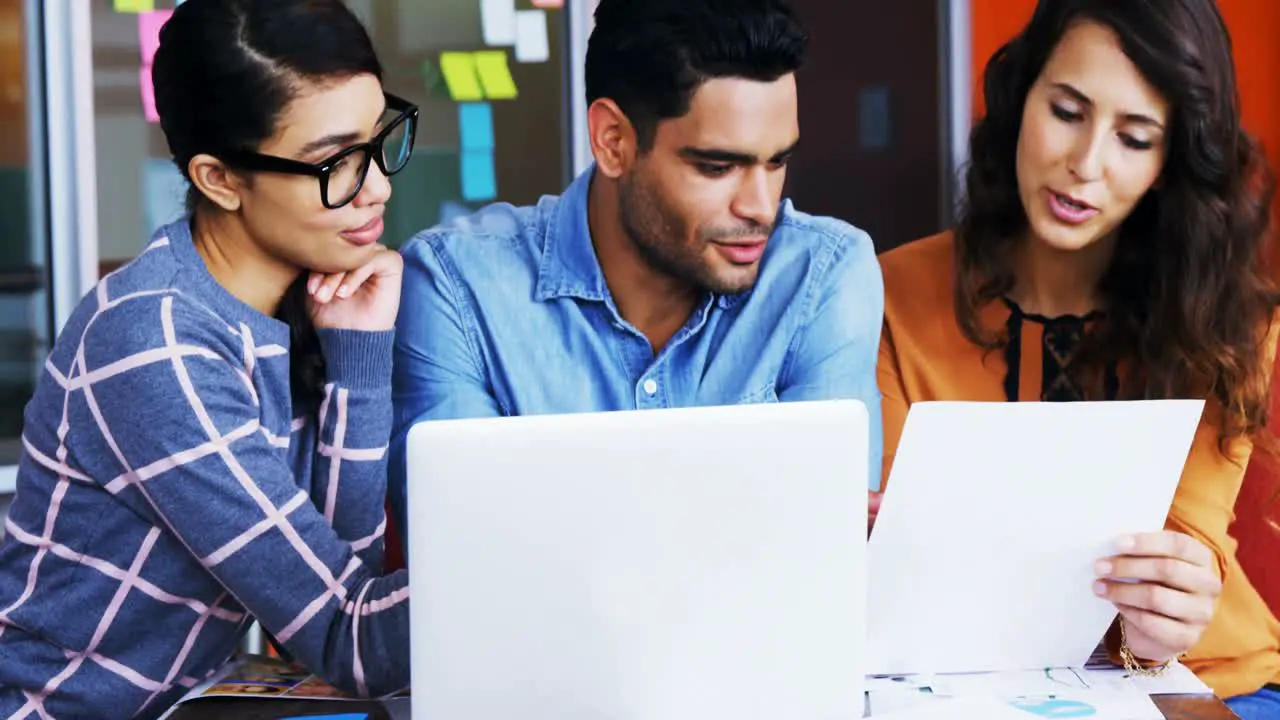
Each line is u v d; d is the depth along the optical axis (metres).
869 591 1.53
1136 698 1.51
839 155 4.21
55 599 1.60
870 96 4.20
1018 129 2.07
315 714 1.52
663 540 1.30
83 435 1.55
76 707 1.61
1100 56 1.91
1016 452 1.46
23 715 1.60
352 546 1.71
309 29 1.53
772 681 1.34
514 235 1.97
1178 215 1.99
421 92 3.88
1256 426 2.01
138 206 3.60
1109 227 1.97
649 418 1.29
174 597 1.60
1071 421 1.45
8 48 3.47
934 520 1.49
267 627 1.55
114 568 1.58
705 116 1.65
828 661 1.35
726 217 1.71
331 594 1.53
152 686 1.62
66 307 3.55
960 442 1.45
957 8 4.16
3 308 3.52
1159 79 1.89
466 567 1.29
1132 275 2.09
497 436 1.27
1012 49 2.06
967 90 4.19
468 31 3.89
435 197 3.91
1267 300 2.04
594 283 1.90
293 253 1.60
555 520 1.29
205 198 1.61
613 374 1.93
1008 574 1.53
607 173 1.77
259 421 1.61
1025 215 2.11
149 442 1.50
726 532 1.31
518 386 1.93
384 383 1.72
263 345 1.61
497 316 1.93
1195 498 1.96
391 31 3.84
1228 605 2.00
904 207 4.24
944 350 2.16
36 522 1.62
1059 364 2.13
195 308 1.55
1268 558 2.11
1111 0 1.91
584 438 1.28
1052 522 1.51
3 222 3.51
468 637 1.30
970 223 2.14
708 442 1.30
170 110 1.57
